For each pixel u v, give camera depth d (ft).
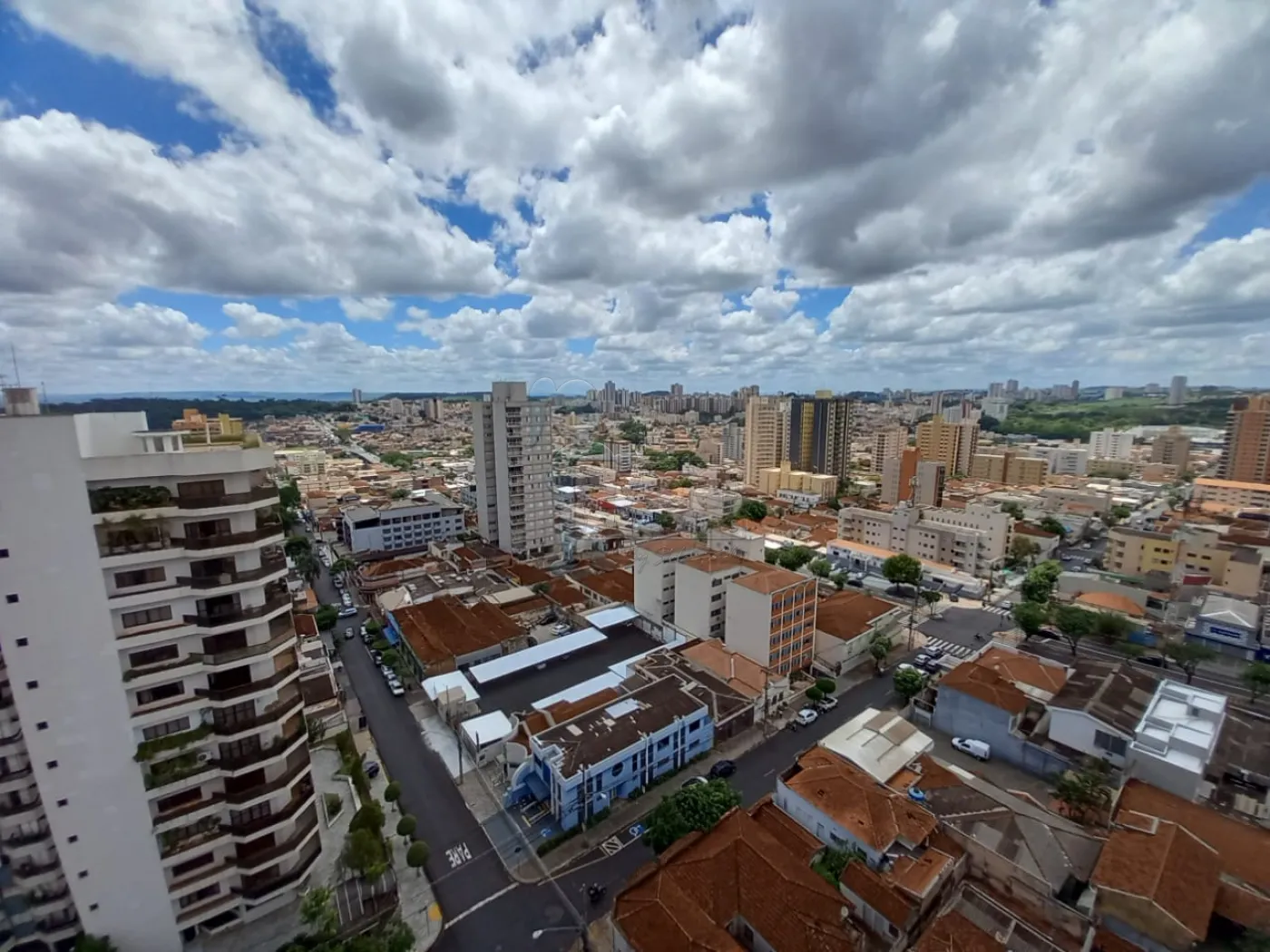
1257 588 341.41
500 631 296.30
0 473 105.19
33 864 120.06
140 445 145.79
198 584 125.70
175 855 128.77
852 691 260.21
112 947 123.75
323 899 131.75
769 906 130.82
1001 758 207.62
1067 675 232.94
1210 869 130.62
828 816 159.43
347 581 400.88
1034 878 135.23
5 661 110.11
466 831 174.81
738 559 310.65
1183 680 266.36
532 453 441.27
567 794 171.53
